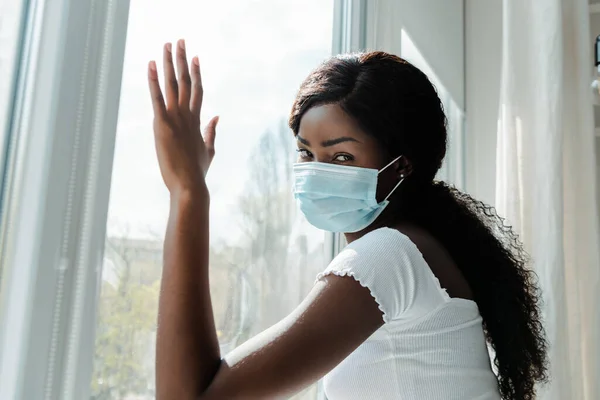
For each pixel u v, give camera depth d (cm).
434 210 98
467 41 240
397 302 78
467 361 84
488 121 230
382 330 82
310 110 93
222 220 117
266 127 130
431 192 100
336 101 91
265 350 71
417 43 195
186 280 76
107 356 94
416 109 93
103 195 89
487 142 229
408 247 82
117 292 96
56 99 82
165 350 73
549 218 180
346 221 96
